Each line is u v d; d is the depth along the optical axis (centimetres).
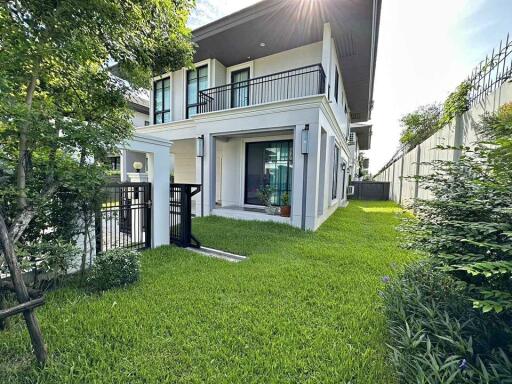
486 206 177
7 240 172
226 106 954
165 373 173
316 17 677
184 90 998
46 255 262
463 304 198
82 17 227
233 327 226
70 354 187
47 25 216
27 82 240
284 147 868
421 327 189
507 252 150
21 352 189
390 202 1500
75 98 312
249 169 955
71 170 272
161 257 420
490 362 153
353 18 675
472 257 159
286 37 770
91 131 267
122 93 346
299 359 188
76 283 311
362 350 198
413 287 231
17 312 166
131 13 270
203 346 200
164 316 240
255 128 734
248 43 807
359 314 248
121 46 301
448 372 146
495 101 428
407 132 1482
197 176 864
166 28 343
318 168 664
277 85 862
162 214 488
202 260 409
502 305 133
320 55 795
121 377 168
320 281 325
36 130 230
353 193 1777
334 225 721
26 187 246
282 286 310
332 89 806
